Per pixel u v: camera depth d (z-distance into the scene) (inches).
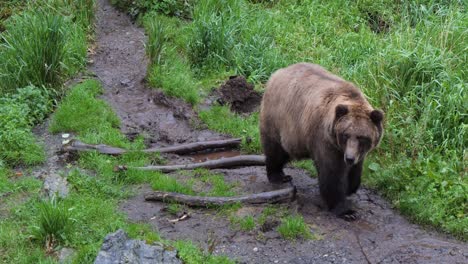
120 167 318.7
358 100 265.6
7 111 358.3
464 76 375.6
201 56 442.0
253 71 429.1
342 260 251.6
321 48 459.8
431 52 381.1
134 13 501.4
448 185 296.0
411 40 409.1
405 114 349.7
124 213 286.5
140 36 482.6
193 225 277.7
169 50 440.1
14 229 270.4
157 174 319.0
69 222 262.5
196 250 253.9
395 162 322.7
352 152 249.8
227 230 272.7
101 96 403.2
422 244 262.5
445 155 326.6
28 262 250.2
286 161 313.3
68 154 335.0
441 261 250.8
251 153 359.6
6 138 337.4
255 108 406.0
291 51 458.3
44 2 479.2
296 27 490.0
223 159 336.5
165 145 363.3
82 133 358.0
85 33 473.1
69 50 428.8
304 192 309.4
